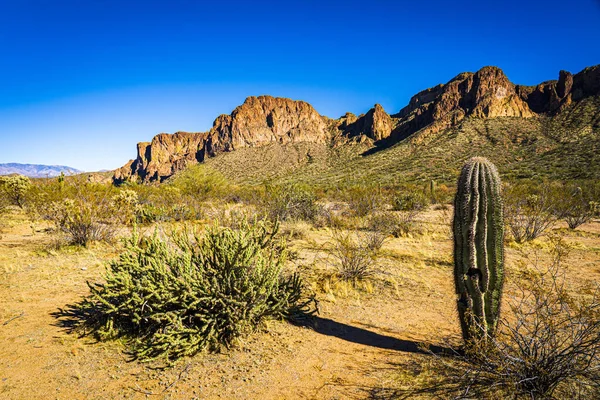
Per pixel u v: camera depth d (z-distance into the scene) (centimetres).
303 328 444
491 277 336
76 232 871
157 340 369
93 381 319
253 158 12175
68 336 402
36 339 393
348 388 314
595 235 1155
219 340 392
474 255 335
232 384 320
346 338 418
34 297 525
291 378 331
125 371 336
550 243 948
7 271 651
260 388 315
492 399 276
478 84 10038
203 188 2042
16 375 325
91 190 1018
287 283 466
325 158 11819
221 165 11544
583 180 3044
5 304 495
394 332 436
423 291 590
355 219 1309
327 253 834
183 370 340
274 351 383
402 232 1102
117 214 1016
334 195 2412
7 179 1576
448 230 1219
